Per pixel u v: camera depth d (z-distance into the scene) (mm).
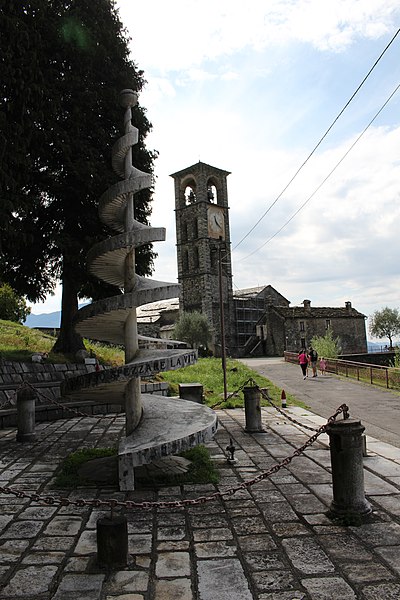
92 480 7500
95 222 18094
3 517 6051
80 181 17422
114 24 19547
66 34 17219
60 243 16859
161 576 4336
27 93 14656
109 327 8508
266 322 59438
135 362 7273
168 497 6723
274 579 4219
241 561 4605
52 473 8297
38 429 13172
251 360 48312
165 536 5289
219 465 8508
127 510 6223
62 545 5129
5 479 7902
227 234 63062
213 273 59750
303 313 58688
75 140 17484
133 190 7953
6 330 24406
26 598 3986
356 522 5441
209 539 5176
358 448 5672
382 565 4426
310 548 4855
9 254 17688
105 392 8266
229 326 60375
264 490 6934
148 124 20359
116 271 8867
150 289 7434
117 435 12109
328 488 6953
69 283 19688
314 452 9383
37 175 17516
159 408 8156
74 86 17484
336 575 4258
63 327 19719
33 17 15961
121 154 8688
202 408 8234
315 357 27438
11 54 14438
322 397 18797
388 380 21562
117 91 18688
